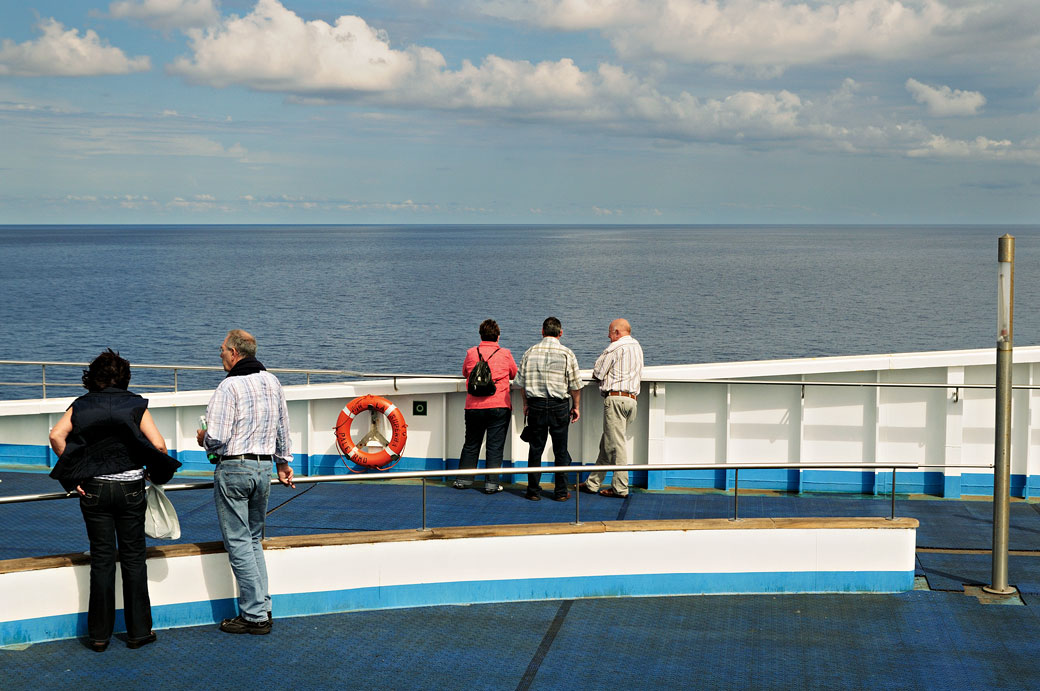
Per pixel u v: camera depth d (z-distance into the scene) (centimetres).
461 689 547
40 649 592
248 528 618
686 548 700
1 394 4341
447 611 667
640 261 18488
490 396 938
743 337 6825
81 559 608
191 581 631
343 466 1037
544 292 10531
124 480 577
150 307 8544
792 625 646
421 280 12538
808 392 988
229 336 624
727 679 563
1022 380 970
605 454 943
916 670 576
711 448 1004
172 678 554
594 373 932
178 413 1058
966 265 16862
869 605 681
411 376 1020
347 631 630
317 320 7600
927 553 788
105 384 583
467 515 863
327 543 656
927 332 7144
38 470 1059
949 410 968
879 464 714
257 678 557
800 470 992
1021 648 607
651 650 604
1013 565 758
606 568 696
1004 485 693
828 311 8581
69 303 8931
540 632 632
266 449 611
